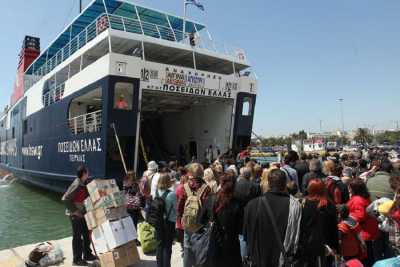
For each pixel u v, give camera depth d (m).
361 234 4.77
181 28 17.84
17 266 6.18
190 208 4.58
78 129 15.03
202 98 15.10
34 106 20.20
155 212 5.26
